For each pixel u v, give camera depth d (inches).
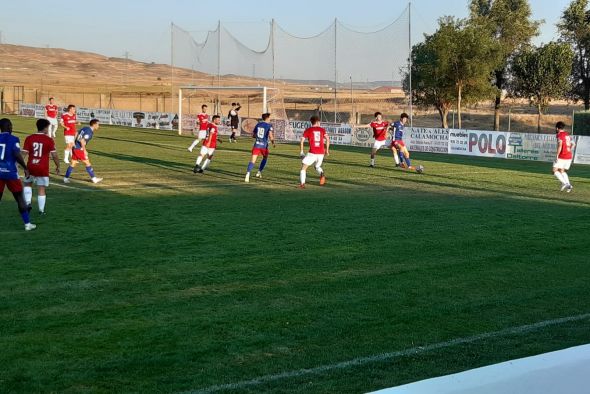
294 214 448.8
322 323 221.9
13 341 200.4
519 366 103.4
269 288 265.9
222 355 190.7
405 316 231.0
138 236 366.0
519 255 333.4
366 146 1181.1
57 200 494.6
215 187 585.6
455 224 420.2
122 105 2630.4
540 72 1643.7
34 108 1969.7
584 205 517.3
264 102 1284.4
